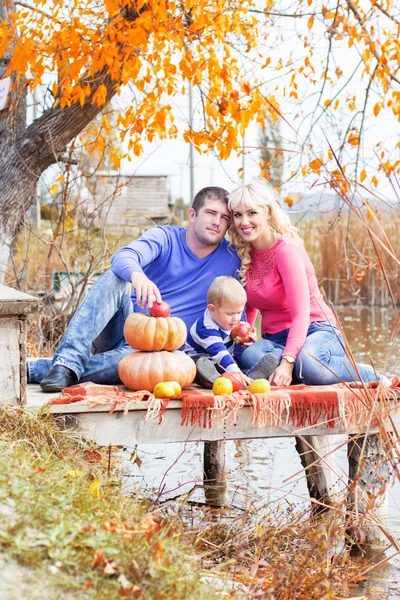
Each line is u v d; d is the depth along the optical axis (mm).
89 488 3344
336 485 5254
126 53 6426
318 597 3354
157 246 4957
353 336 14500
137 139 6922
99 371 4605
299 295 4688
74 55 6273
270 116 7230
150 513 3416
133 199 33219
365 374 4602
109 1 6133
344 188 6598
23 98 7730
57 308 8711
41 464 3410
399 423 4469
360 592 3836
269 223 4844
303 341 4617
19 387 3959
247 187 4812
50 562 2576
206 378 4414
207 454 5598
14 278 8523
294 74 7406
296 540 4066
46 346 8227
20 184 7727
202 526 4211
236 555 3777
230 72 6824
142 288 4438
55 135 7637
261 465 6262
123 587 2564
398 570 4152
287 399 4227
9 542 2572
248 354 4727
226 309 4629
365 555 4328
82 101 6438
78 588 2502
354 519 4059
